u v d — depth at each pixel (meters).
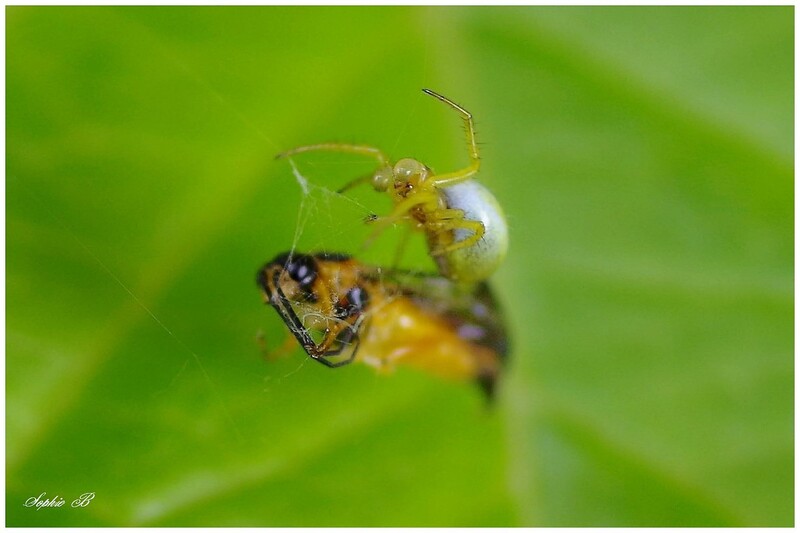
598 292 0.08
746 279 0.08
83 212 0.07
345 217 0.07
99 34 0.07
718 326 0.08
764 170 0.08
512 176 0.08
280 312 0.07
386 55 0.08
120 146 0.07
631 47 0.08
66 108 0.07
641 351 0.07
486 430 0.07
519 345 0.07
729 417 0.07
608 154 0.08
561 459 0.07
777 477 0.07
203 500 0.07
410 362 0.07
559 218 0.08
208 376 0.07
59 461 0.07
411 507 0.07
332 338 0.07
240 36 0.08
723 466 0.07
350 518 0.07
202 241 0.07
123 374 0.07
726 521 0.07
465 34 0.08
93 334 0.07
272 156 0.07
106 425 0.07
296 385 0.07
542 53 0.08
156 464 0.07
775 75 0.08
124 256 0.07
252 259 0.07
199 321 0.07
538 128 0.08
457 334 0.07
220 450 0.07
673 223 0.08
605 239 0.08
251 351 0.07
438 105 0.08
